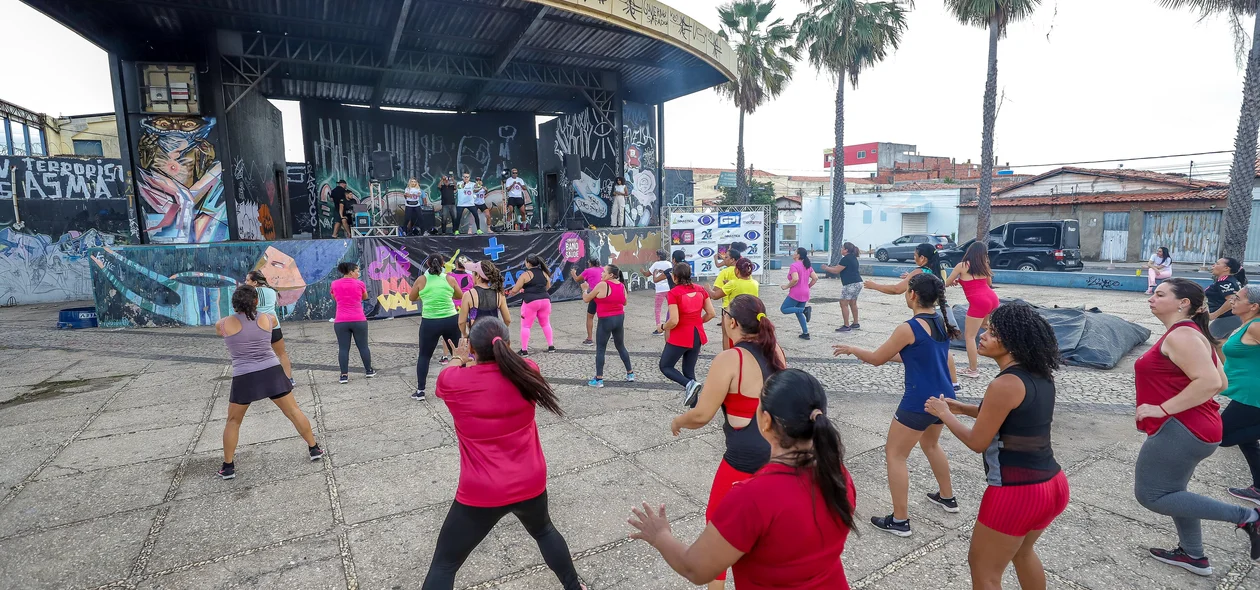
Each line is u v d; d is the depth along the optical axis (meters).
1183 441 3.02
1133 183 30.36
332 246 13.51
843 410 6.30
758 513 1.62
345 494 4.48
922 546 3.60
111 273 12.58
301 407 6.73
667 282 10.90
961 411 2.71
